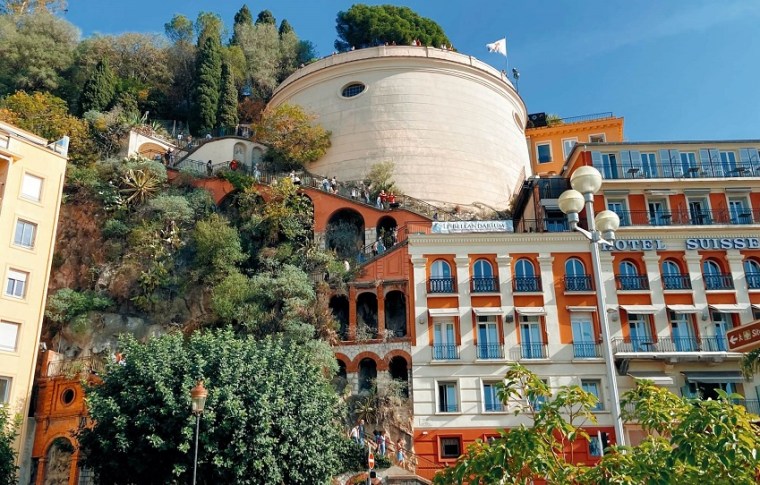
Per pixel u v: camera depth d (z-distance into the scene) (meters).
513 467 13.48
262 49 80.62
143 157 51.09
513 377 15.64
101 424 26.41
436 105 57.81
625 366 36.12
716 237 39.41
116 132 55.16
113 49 71.94
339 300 41.16
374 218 46.41
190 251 44.38
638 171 41.97
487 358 36.47
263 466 25.84
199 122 66.25
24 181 38.22
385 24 79.56
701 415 12.30
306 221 46.25
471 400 35.59
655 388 15.03
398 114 56.97
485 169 57.09
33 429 35.66
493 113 60.47
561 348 36.78
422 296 37.91
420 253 38.97
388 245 44.56
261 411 26.23
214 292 40.12
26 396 34.78
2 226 36.38
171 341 29.86
